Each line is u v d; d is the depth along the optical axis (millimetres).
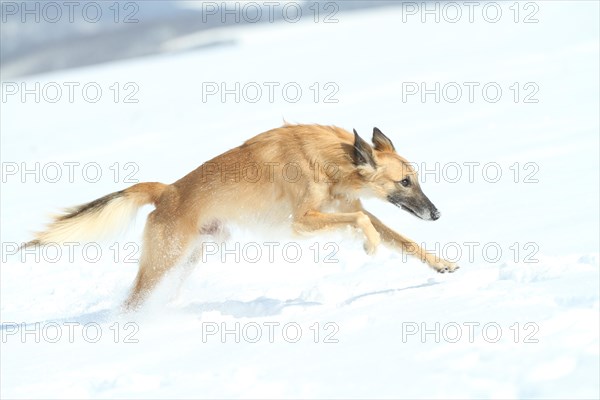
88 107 39688
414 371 5824
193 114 32344
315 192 10195
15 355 8188
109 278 13023
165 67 54000
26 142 31891
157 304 10617
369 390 5613
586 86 23688
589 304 6652
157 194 10852
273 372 6312
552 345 5824
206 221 10492
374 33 56344
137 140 28609
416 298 7980
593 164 14844
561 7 48969
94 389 6570
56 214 11070
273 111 29906
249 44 66812
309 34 65938
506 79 27766
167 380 6500
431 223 13031
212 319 8695
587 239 10102
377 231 10117
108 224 11000
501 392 5234
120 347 7992
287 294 10125
